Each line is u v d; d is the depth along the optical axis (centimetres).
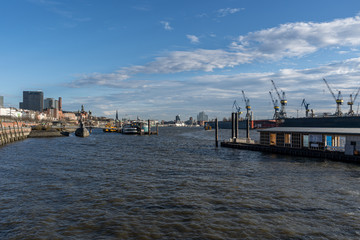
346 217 2030
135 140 11938
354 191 2755
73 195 2611
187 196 2586
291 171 3894
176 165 4494
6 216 2044
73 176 3506
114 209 2212
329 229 1816
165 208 2239
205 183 3134
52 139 12494
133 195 2620
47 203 2361
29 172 3778
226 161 4975
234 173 3762
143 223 1920
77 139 12625
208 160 5122
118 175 3597
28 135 14100
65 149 7338
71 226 1861
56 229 1811
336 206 2280
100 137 14812
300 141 5775
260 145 6825
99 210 2186
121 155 5934
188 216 2055
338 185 3016
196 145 8956
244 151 6762
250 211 2161
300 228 1828
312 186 2969
